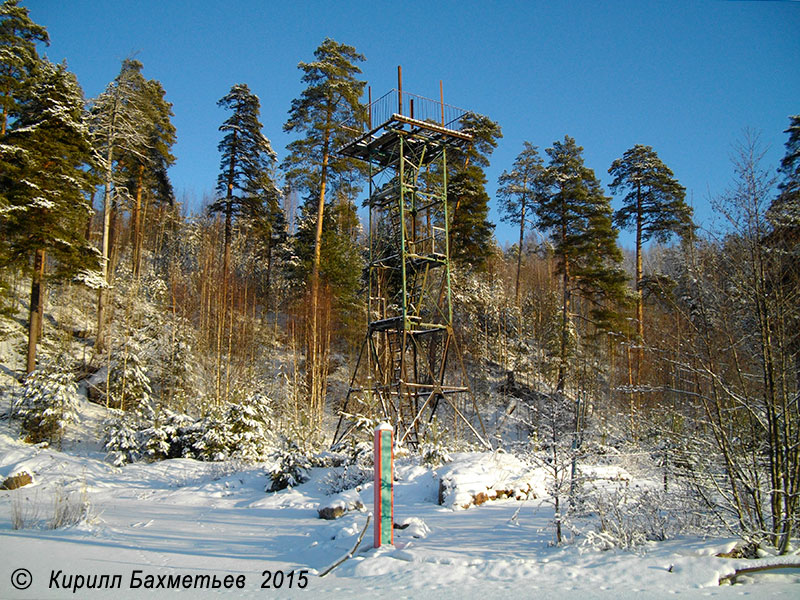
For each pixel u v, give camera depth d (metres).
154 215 56.00
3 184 25.92
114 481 18.53
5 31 29.09
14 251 25.86
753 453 6.86
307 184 31.91
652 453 8.69
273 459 16.25
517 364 35.81
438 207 30.02
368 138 21.44
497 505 11.38
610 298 34.22
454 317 36.69
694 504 7.41
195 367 33.25
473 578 5.79
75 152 26.73
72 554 7.43
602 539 6.73
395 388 20.86
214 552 7.83
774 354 6.79
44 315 34.97
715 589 5.20
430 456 14.41
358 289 35.53
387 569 6.30
